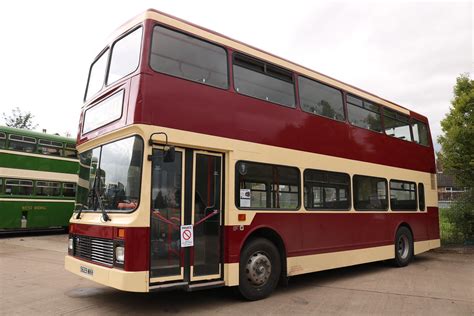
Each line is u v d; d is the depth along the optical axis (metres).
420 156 13.15
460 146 17.20
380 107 11.52
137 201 6.02
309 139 8.85
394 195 11.56
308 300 7.46
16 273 9.90
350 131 10.10
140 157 6.12
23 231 22.70
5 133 18.97
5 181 18.88
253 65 7.96
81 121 8.09
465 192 17.58
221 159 7.18
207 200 6.89
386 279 9.66
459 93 18.08
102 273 6.13
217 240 6.96
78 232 7.14
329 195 9.23
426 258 13.54
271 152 7.93
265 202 7.73
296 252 8.20
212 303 7.11
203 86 6.96
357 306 7.07
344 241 9.44
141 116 6.12
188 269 6.44
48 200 20.39
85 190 7.38
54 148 20.95
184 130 6.56
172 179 6.46
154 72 6.36
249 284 7.28
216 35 7.41
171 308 6.75
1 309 6.64
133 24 6.83
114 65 7.14
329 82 9.76
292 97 8.66
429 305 7.20
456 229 17.41
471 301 7.53
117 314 6.38
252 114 7.69
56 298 7.37
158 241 6.16
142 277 5.84
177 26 6.83
